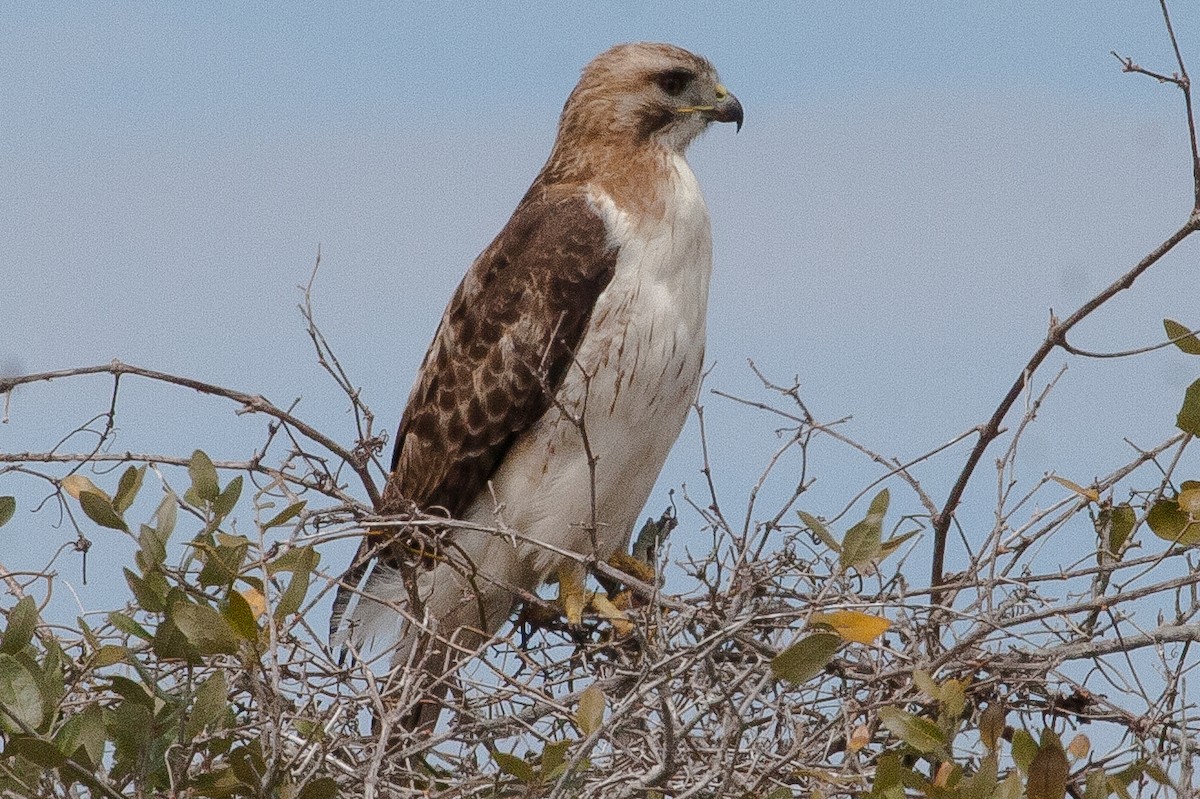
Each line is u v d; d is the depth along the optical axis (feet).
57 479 33.40
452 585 42.19
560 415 41.75
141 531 28.73
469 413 42.98
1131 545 34.47
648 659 32.55
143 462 33.71
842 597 32.78
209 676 29.86
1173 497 34.60
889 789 27.89
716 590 33.91
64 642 31.73
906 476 35.60
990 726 29.14
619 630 38.91
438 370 44.04
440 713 34.88
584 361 41.65
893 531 35.04
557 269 42.42
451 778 31.71
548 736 32.86
